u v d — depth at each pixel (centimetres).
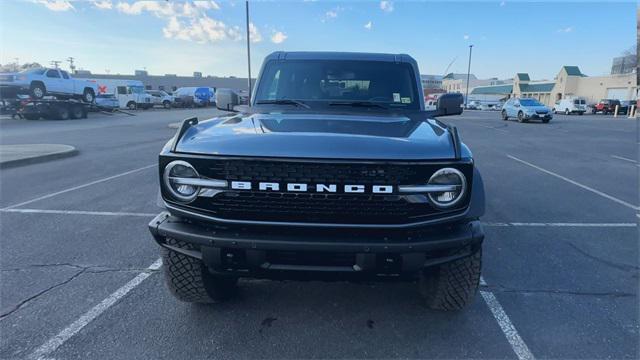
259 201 230
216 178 232
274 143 235
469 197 236
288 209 229
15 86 2398
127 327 291
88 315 306
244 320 301
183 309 315
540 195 682
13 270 380
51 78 2580
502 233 495
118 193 665
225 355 263
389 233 232
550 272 388
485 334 288
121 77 7762
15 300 327
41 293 338
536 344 278
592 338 285
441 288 287
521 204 625
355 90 391
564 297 341
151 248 434
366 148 231
